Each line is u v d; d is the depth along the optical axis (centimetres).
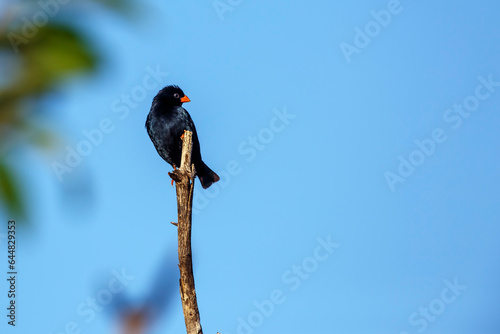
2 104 280
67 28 289
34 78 283
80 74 286
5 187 267
